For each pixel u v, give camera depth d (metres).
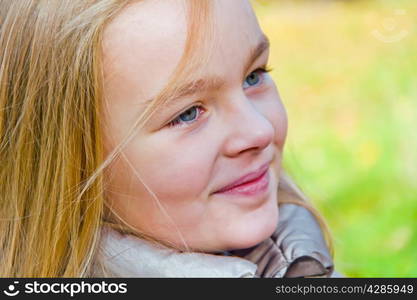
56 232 0.96
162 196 0.89
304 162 2.88
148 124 0.85
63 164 0.93
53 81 0.92
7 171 0.99
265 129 0.88
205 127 0.87
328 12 5.15
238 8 0.89
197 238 0.92
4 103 0.97
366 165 2.78
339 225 2.35
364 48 4.29
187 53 0.83
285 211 1.15
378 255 2.18
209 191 0.89
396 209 2.43
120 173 0.90
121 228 0.96
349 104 3.51
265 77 0.97
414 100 3.38
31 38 0.93
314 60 4.21
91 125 0.89
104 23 0.86
